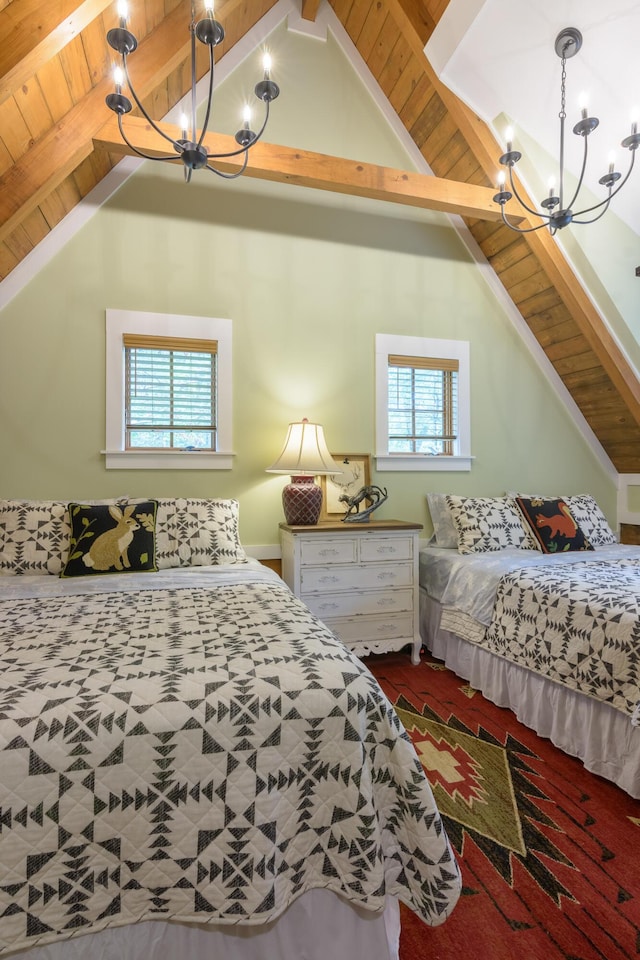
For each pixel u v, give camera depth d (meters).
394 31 2.84
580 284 3.03
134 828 0.92
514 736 2.08
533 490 3.63
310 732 1.03
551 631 2.05
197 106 2.88
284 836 1.00
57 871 0.88
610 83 2.21
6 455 2.54
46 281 2.59
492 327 3.52
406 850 1.07
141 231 2.74
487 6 2.01
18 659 1.15
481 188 2.80
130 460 2.72
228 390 2.88
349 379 3.15
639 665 1.68
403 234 3.29
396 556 2.81
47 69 1.76
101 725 0.93
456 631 2.66
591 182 2.77
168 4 2.07
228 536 2.48
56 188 2.33
